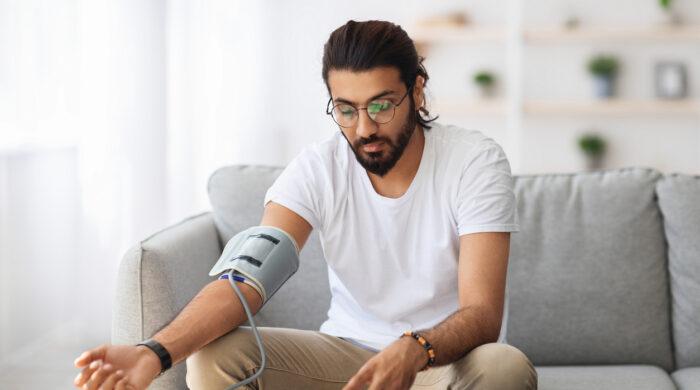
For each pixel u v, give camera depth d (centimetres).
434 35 419
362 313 147
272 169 190
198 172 357
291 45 423
